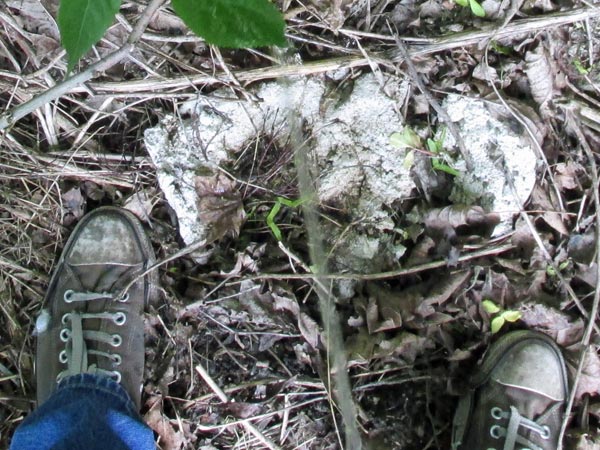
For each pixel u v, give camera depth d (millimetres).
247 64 1311
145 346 1369
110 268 1354
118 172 1347
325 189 1347
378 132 1312
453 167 1327
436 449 1348
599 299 1321
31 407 1358
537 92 1305
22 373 1361
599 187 1343
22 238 1353
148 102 1328
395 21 1322
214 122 1300
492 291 1328
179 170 1304
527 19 1271
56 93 953
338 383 1309
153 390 1338
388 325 1291
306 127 1338
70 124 1333
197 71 1256
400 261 1354
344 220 1357
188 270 1357
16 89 1280
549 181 1337
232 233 1342
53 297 1358
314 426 1344
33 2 1252
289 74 1278
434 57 1310
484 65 1292
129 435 1213
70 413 1203
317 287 1317
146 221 1377
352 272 1338
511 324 1356
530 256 1326
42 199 1348
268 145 1345
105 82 1271
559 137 1339
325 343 1311
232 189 1336
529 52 1284
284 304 1319
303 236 1348
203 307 1330
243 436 1339
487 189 1307
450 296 1330
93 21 602
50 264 1373
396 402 1343
